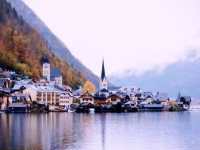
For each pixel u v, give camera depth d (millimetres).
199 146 64500
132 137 76625
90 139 72000
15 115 156125
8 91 188875
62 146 61562
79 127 97625
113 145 65062
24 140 66938
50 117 142375
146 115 179000
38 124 103688
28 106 189250
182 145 65562
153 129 95688
